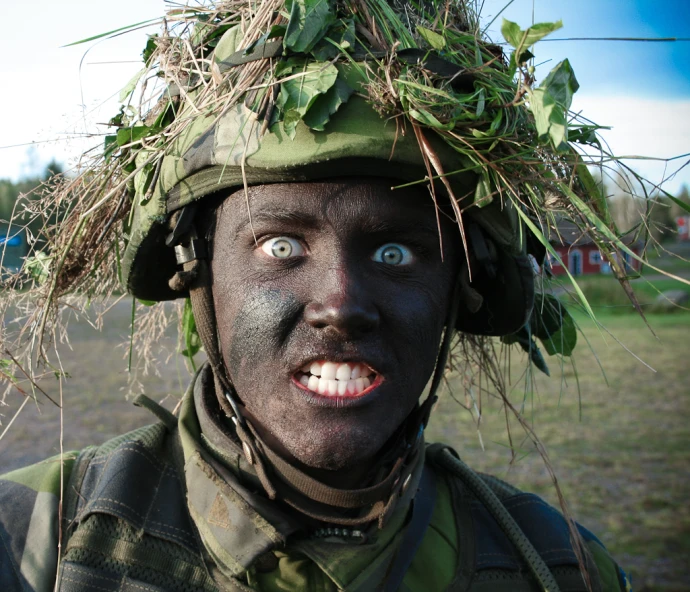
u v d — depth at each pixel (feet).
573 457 13.44
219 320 3.28
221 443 3.38
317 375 3.08
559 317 4.34
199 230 3.40
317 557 3.17
